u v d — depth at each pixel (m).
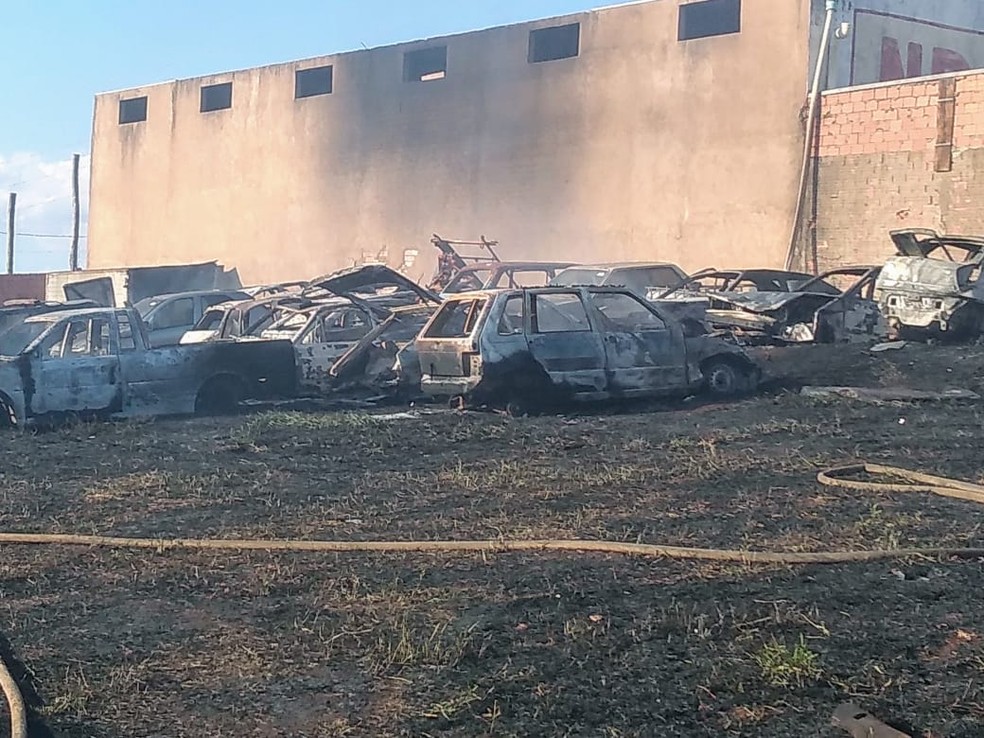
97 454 11.37
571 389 13.70
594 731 4.42
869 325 19.66
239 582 6.52
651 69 32.31
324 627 5.66
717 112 30.94
